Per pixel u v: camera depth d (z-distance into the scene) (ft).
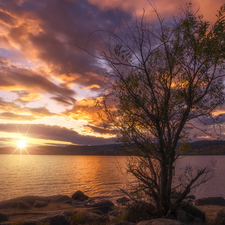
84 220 45.39
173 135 25.81
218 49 20.21
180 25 20.58
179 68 23.75
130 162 27.91
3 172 435.53
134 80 23.11
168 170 25.79
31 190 209.56
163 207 25.66
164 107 23.98
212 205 75.31
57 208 74.28
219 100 23.00
